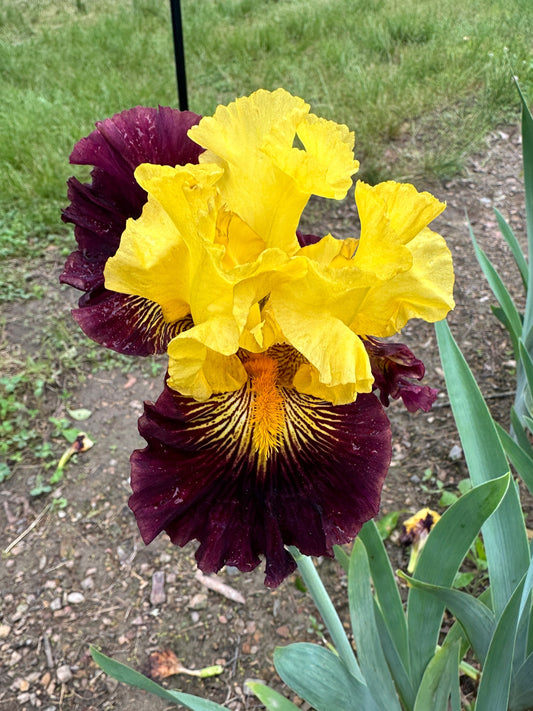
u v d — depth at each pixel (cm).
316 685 21
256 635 34
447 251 16
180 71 38
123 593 36
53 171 67
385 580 23
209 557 15
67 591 36
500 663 19
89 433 45
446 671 21
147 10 116
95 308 18
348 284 15
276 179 16
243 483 16
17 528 40
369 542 22
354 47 92
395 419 45
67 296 56
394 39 96
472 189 66
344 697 22
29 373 49
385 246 15
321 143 16
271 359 17
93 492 41
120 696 32
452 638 20
